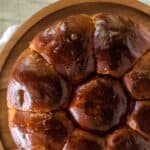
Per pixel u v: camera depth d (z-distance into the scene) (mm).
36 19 577
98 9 585
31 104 507
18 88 521
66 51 506
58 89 500
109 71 502
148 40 533
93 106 490
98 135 500
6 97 574
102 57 503
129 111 504
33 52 530
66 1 578
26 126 513
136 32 526
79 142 493
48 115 503
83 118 493
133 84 502
